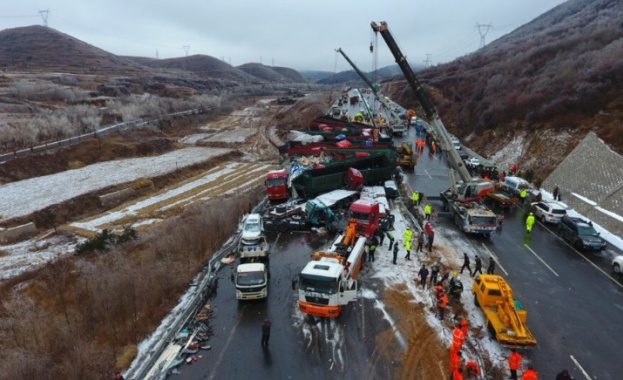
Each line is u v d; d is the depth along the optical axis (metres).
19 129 61.97
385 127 66.38
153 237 31.86
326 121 69.31
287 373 15.91
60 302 23.31
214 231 29.17
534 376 14.10
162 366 16.09
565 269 24.91
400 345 17.62
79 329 19.58
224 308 20.48
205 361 16.58
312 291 18.62
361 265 24.66
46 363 16.83
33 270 28.45
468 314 19.92
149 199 47.06
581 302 21.25
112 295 21.05
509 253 27.00
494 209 36.16
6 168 51.34
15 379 15.62
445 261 25.52
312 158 45.72
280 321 19.33
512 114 56.94
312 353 17.08
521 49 95.56
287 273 24.19
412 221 31.80
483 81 79.12
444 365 16.42
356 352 17.16
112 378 15.87
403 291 21.92
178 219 36.00
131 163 61.34
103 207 44.66
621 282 23.44
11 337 19.38
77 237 36.38
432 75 117.94
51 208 41.47
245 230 26.45
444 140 31.84
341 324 19.03
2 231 35.78
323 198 33.56
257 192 41.03
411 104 99.38
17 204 42.25
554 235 30.39
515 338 16.55
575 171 39.44
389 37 28.38
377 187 37.09
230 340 17.91
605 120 42.41
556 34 102.62
